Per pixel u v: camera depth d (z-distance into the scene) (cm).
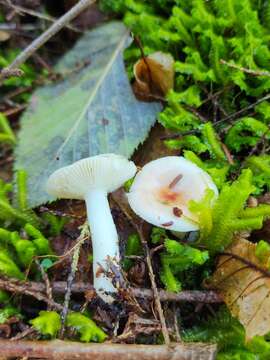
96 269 11
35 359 10
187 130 14
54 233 13
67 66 16
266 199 13
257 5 15
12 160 15
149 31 16
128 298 11
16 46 17
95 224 12
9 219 13
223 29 15
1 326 11
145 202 11
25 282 11
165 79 15
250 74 14
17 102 16
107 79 15
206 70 15
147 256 12
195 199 12
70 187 11
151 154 14
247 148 14
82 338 10
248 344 11
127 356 10
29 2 17
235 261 11
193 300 11
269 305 11
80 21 17
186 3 16
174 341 11
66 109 15
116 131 14
